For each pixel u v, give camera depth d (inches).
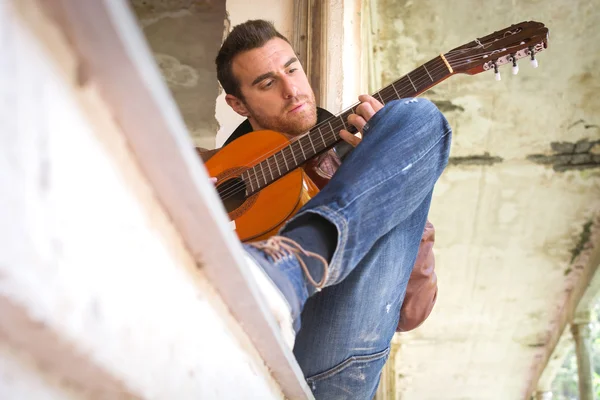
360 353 50.9
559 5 154.1
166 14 149.4
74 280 15.9
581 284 195.3
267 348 31.1
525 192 182.4
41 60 14.8
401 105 46.6
